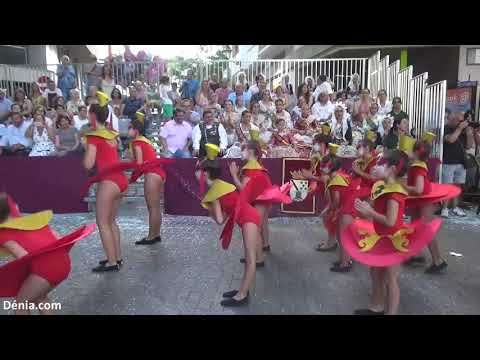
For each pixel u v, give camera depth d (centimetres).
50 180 920
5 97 1103
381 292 450
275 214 894
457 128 899
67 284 536
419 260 621
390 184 414
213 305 474
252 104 1025
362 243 423
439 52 1566
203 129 909
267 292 513
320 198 877
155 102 1166
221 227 814
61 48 2000
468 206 968
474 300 491
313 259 638
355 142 977
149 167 688
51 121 1016
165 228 807
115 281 547
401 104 1071
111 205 578
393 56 1638
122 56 1467
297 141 952
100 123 574
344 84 1309
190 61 1295
